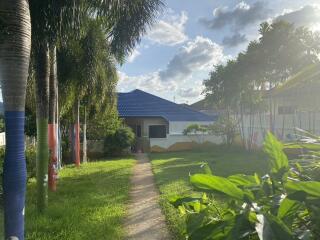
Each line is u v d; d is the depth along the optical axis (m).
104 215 8.49
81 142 25.64
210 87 30.41
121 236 7.11
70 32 8.73
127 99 33.34
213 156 23.44
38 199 9.02
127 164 19.92
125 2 9.23
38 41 8.75
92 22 10.67
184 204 2.53
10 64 5.67
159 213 8.88
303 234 1.75
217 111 40.03
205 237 1.95
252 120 26.83
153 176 15.27
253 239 1.85
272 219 1.73
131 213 8.98
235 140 29.72
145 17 9.94
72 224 7.70
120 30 10.16
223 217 2.14
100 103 19.78
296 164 2.31
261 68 25.06
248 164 17.77
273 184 2.02
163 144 30.00
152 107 32.78
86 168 18.33
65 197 10.78
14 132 5.53
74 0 8.55
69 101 16.78
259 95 24.77
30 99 14.11
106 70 18.62
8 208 5.38
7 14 5.75
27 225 7.62
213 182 1.94
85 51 13.97
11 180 5.41
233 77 27.41
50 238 6.84
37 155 9.15
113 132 25.88
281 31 23.89
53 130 11.98
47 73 9.26
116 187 12.42
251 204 1.88
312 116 17.55
